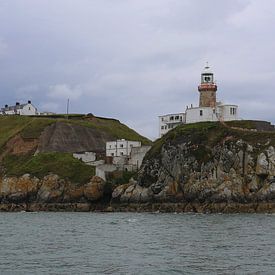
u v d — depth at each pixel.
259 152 166.38
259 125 193.25
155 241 82.31
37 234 98.19
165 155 182.38
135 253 68.12
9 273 54.38
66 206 191.75
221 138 177.00
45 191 196.38
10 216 162.00
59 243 81.62
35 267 57.88
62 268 57.12
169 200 176.50
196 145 177.25
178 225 112.56
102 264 59.50
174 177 178.38
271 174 161.12
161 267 56.88
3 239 88.81
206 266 57.09
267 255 64.31
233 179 165.75
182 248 72.38
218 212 163.38
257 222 118.25
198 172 172.88
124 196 184.25
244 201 162.25
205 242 79.12
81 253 68.94
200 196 169.75
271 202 158.38
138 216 150.50
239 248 71.31
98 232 101.06
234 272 53.34
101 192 191.50
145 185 184.25
